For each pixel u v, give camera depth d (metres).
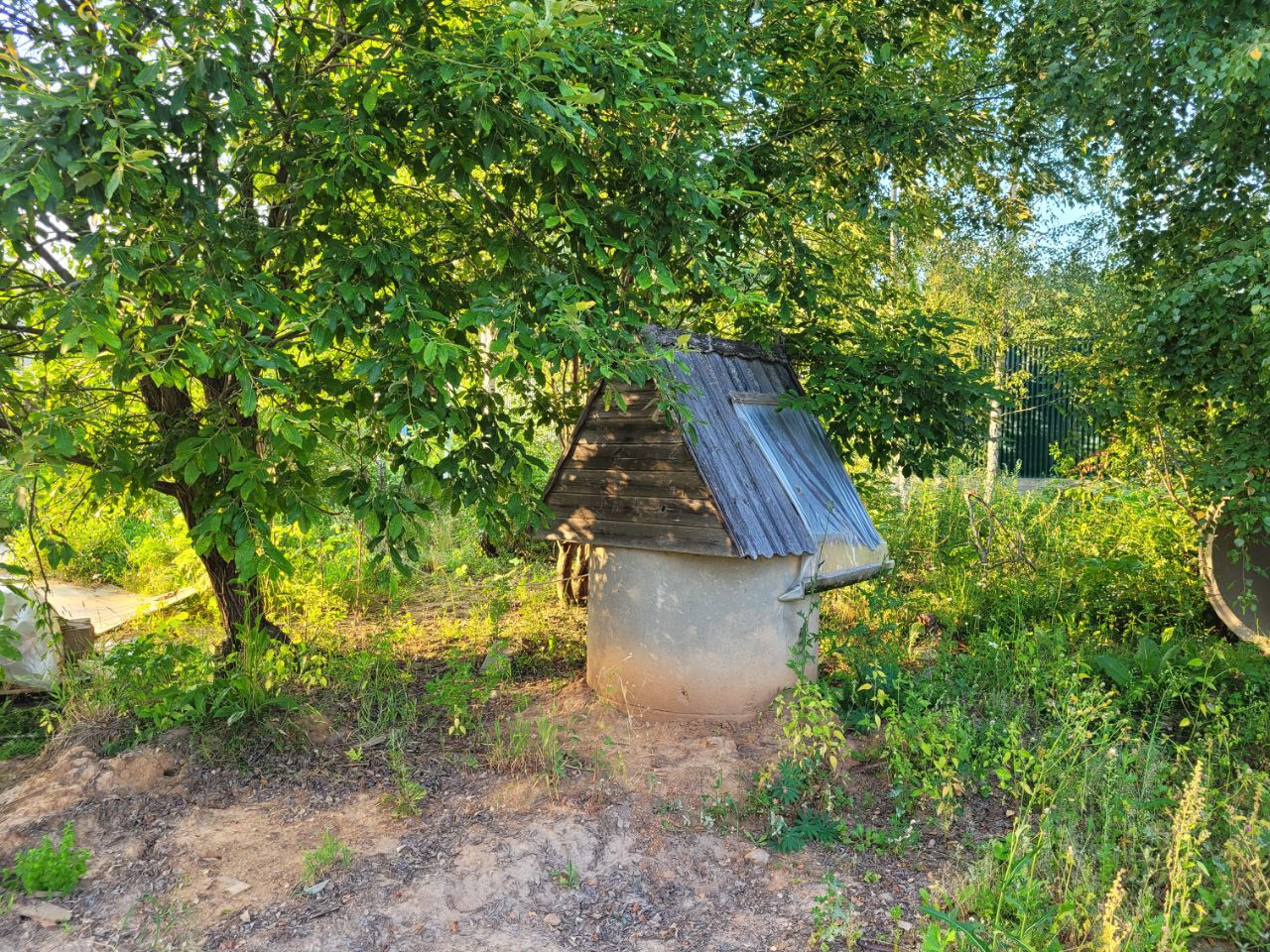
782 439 5.24
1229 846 3.26
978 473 11.10
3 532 3.71
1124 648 6.02
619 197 4.58
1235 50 4.12
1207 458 5.51
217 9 3.51
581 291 4.13
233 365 3.38
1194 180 5.23
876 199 6.21
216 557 5.28
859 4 6.03
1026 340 10.26
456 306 4.48
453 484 4.45
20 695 5.28
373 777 4.21
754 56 5.50
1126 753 3.95
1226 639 6.54
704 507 4.46
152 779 4.00
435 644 6.42
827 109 5.86
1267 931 3.02
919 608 6.66
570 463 5.14
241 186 4.27
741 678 4.71
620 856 3.59
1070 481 9.16
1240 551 6.53
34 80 3.09
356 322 3.95
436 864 3.44
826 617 6.59
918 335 5.71
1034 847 3.37
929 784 3.78
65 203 3.16
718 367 5.18
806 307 5.99
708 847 3.67
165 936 2.96
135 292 3.62
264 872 3.37
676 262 5.21
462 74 3.51
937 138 6.02
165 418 4.61
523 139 4.07
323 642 6.00
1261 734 4.54
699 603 4.68
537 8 3.55
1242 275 4.57
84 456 4.42
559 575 7.36
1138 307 5.88
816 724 4.22
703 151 4.68
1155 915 3.06
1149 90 4.95
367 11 4.15
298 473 3.94
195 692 4.39
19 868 3.18
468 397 4.73
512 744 4.35
